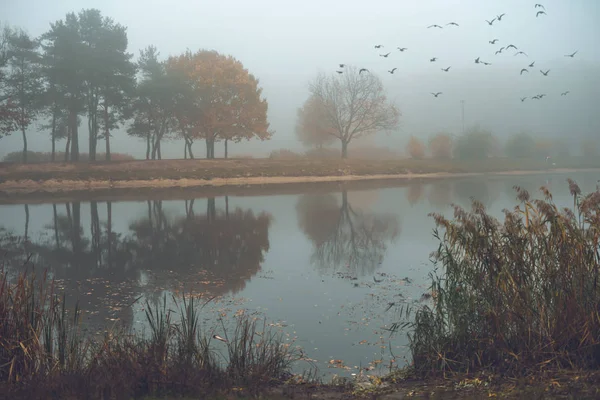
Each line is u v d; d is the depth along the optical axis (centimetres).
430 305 857
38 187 3994
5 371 516
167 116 5512
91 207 2612
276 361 562
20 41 4666
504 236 613
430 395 465
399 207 2494
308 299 920
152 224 1983
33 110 4891
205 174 4672
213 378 510
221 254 1394
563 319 543
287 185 4347
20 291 577
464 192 3294
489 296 583
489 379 499
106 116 5084
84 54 4816
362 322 778
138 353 534
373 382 530
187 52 6134
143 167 4878
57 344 582
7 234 1752
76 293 977
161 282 1072
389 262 1258
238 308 864
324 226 1898
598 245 584
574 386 458
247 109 5859
